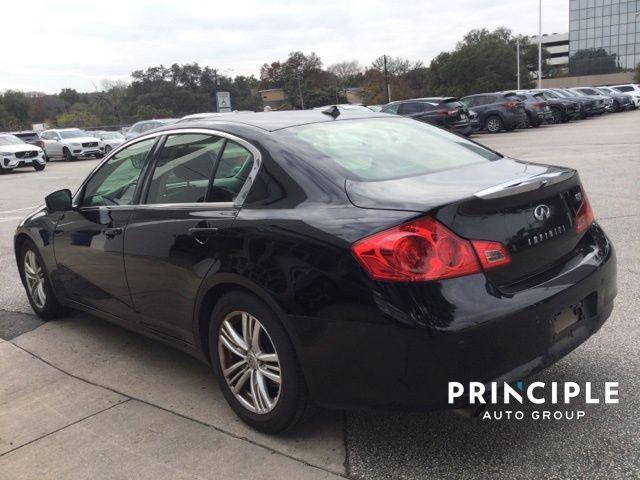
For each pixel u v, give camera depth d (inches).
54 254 181.6
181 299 134.2
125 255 148.6
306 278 105.7
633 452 108.7
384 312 97.7
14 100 3304.6
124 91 3164.4
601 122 1054.4
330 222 106.4
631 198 337.1
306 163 119.0
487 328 97.3
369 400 103.3
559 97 1173.7
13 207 512.4
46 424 134.0
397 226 99.0
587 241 124.8
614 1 4074.8
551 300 105.5
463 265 98.7
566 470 105.0
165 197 143.4
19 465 118.6
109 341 180.7
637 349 147.9
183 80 3179.1
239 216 120.2
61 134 1232.8
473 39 3668.8
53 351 175.6
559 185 117.7
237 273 116.1
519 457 109.7
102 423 132.6
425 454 112.7
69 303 185.3
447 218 99.3
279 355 113.7
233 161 129.8
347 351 102.7
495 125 961.5
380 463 110.9
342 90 3806.6
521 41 3932.1
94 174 172.6
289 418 116.1
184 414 134.1
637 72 3602.4
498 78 2992.1
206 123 143.3
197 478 110.3
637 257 223.0
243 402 125.6
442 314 95.8
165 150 148.6
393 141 140.3
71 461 118.7
